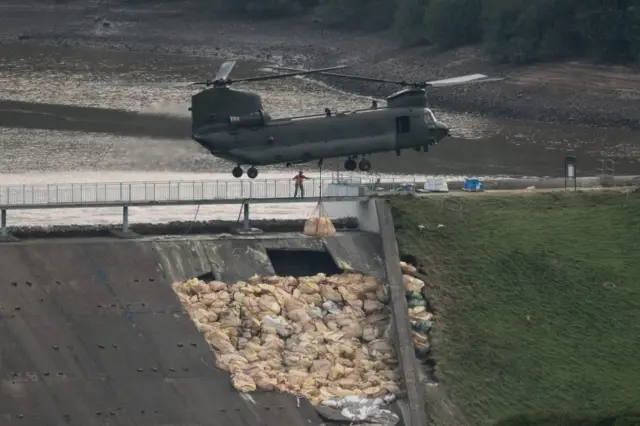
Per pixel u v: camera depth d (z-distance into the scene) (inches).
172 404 7588.6
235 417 7578.7
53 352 7696.9
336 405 7751.0
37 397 7480.3
